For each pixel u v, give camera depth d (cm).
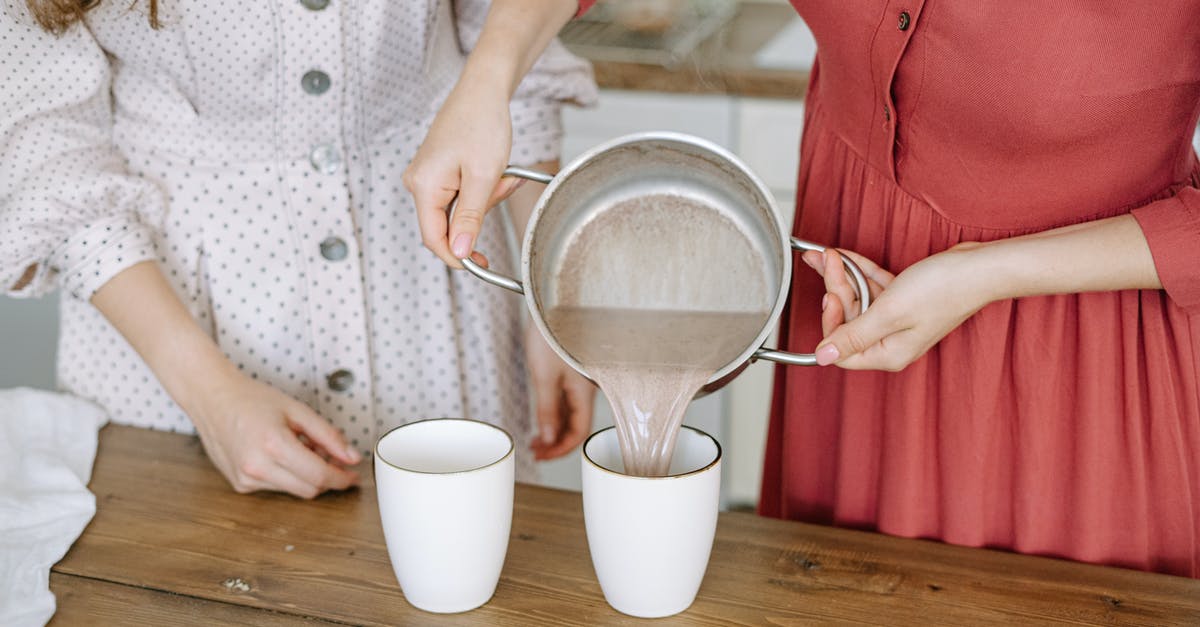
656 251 79
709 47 199
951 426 95
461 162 82
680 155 75
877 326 78
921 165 90
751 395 208
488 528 73
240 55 98
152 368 95
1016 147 84
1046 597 77
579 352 76
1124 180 85
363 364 112
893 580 79
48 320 175
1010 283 79
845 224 100
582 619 75
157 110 103
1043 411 92
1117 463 92
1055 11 77
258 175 106
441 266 114
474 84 85
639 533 71
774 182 196
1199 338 88
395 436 78
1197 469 91
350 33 100
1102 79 78
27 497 86
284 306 109
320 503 90
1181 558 93
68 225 95
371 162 110
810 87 108
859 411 100
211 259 106
